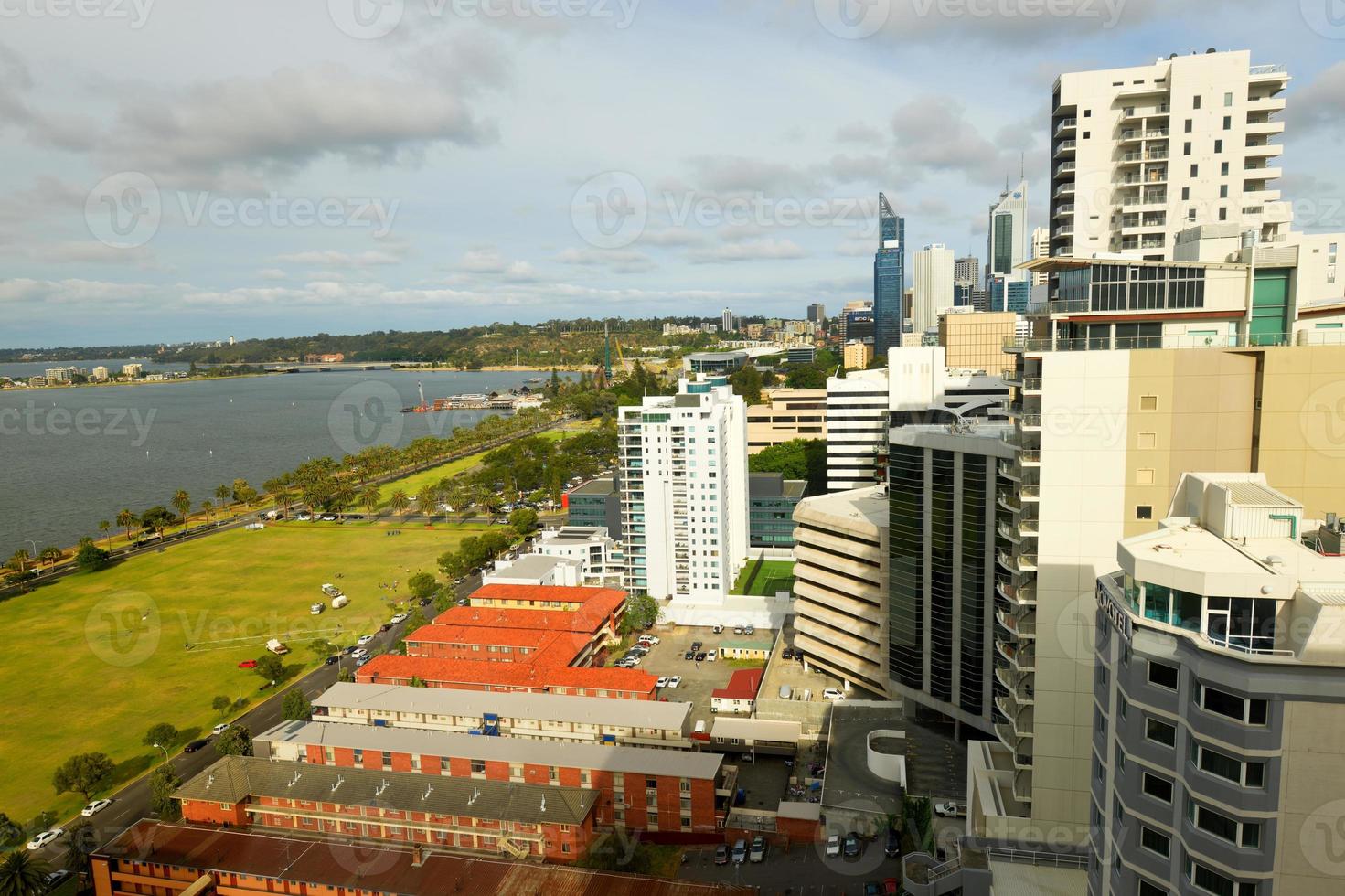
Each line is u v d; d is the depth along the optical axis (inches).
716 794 3946.9
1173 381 2536.9
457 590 7598.4
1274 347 2432.3
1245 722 1411.2
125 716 5128.0
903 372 7780.5
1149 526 2618.1
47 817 3986.2
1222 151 3693.4
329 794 3831.2
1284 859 1414.9
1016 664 3120.1
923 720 4485.7
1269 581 1459.2
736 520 7608.3
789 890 3366.1
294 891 3314.5
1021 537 2972.4
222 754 4399.6
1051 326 2913.4
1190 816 1513.3
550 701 4697.3
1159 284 2787.9
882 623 4643.2
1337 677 1362.0
